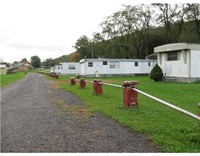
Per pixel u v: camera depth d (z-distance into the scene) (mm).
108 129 7125
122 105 11039
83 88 20844
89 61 43844
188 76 26750
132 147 5559
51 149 5508
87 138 6277
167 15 53625
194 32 54125
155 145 5648
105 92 16859
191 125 7297
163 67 29969
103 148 5527
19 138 6367
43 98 14922
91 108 10617
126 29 57531
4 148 5621
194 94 15438
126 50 60500
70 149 5492
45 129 7242
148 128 6984
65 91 19422
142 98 13383
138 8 56500
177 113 9133
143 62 46375
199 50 27031
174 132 6539
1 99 14938
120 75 45125
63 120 8438
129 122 7742
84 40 87125
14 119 8789
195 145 5559
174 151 5227
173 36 54812
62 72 58531
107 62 44531
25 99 14641
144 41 58250
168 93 16016
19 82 34188
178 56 27844
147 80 31594
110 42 60969
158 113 9188
